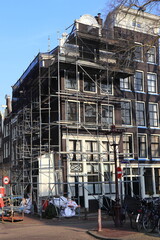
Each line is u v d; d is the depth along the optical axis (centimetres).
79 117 2672
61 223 1938
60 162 2466
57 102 2672
